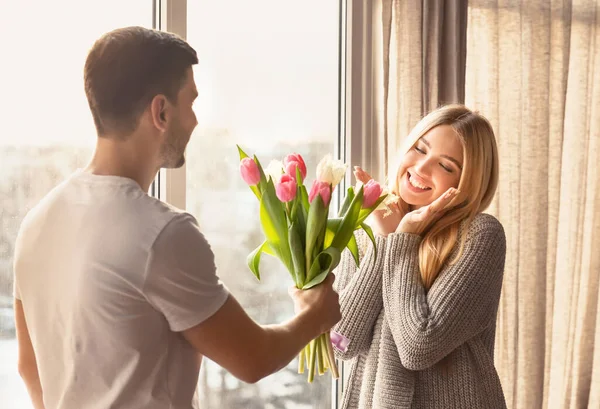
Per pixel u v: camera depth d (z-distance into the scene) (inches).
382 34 89.0
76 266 44.9
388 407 71.8
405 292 71.0
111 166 46.7
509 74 99.9
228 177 87.4
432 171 76.2
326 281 59.7
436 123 77.2
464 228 74.1
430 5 90.2
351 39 92.7
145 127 46.4
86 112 76.4
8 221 73.1
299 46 91.1
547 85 102.7
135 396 45.6
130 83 45.3
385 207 67.9
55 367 47.8
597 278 112.9
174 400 47.0
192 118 48.8
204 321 45.7
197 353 49.6
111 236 44.3
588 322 112.9
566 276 111.2
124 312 44.2
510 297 101.7
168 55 46.5
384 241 76.2
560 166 106.5
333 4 93.4
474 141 75.4
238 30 86.5
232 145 87.2
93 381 45.9
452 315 69.2
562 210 111.1
